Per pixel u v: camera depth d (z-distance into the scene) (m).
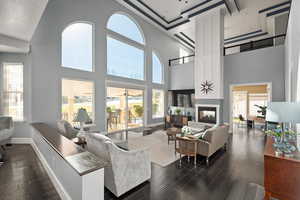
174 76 8.96
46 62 4.51
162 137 5.53
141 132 6.39
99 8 5.62
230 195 1.30
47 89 4.54
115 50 6.36
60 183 2.15
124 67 6.72
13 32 3.68
